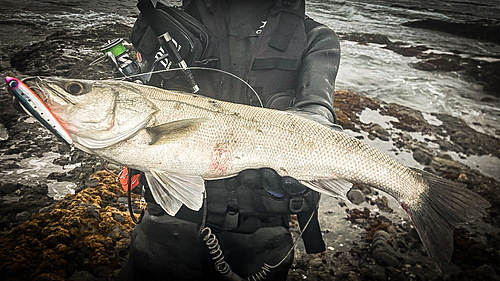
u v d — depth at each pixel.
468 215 0.64
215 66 0.79
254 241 0.77
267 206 0.73
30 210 1.26
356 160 0.67
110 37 3.00
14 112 1.80
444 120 2.38
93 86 0.61
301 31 0.82
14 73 2.28
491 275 1.27
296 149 0.66
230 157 0.65
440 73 3.23
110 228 1.19
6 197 1.31
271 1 0.81
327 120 0.71
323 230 1.39
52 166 1.49
